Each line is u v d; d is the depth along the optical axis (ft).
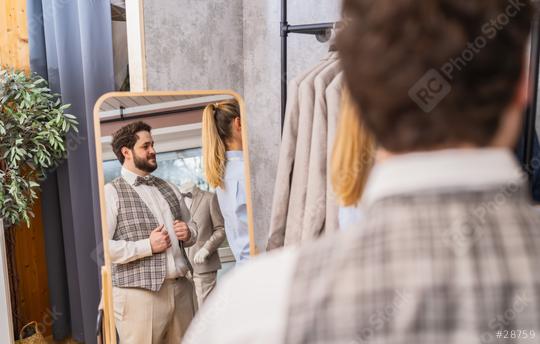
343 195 1.96
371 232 1.39
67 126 8.08
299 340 1.35
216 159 6.81
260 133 9.15
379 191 1.41
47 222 9.00
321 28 6.22
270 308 1.43
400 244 1.33
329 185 5.88
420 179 1.35
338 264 1.39
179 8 8.14
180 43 8.23
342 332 1.32
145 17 7.77
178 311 6.60
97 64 8.28
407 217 1.34
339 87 5.73
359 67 1.40
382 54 1.35
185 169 6.66
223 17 8.73
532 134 4.70
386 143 1.40
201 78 8.58
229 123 6.86
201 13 8.42
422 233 1.32
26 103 7.70
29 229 9.21
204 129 6.75
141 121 6.46
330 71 5.99
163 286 6.51
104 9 8.23
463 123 1.32
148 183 6.49
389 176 1.39
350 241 1.43
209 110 6.77
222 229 6.84
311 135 6.10
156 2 7.86
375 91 1.37
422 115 1.33
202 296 6.73
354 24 1.44
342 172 1.92
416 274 1.30
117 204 6.34
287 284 1.45
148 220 6.46
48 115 8.07
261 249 9.52
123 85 9.07
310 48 7.86
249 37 8.98
